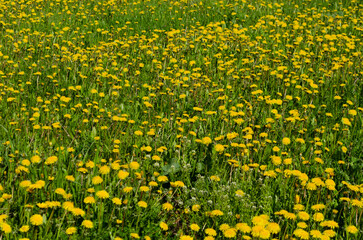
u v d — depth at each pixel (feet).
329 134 15.81
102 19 35.45
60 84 19.79
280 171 12.26
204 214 10.66
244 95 19.44
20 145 13.46
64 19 34.60
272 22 33.63
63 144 14.11
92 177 11.76
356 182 12.65
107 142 14.39
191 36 29.12
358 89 19.84
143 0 41.83
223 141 14.62
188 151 14.30
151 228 10.21
